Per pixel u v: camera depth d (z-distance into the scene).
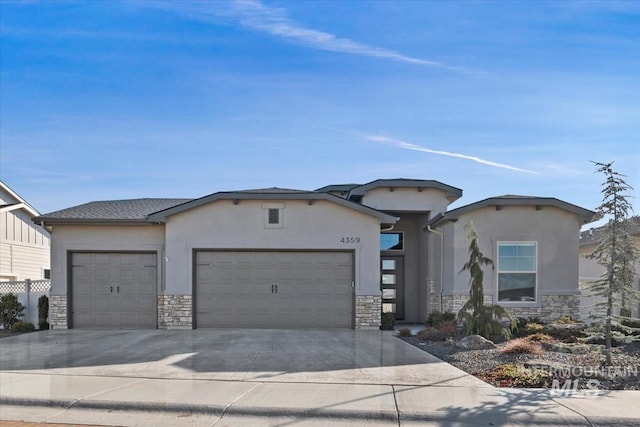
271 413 6.63
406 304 18.97
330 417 6.51
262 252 15.44
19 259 23.09
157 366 9.37
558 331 12.66
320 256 15.45
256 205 15.44
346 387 7.73
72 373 8.80
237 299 15.34
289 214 15.42
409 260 19.08
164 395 7.29
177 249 15.33
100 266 15.74
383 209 17.88
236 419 6.52
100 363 9.70
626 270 9.08
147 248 15.72
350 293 15.37
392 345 11.87
